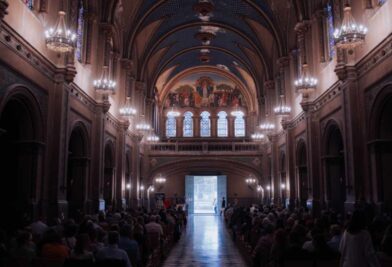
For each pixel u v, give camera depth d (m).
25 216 10.93
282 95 22.34
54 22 12.87
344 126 13.10
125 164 22.58
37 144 11.67
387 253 5.84
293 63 21.16
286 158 21.80
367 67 11.93
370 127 11.77
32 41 11.29
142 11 23.25
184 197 36.34
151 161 31.89
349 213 11.38
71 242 7.88
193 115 40.28
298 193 19.89
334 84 14.41
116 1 18.36
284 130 22.64
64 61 13.02
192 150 32.19
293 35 21.39
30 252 6.72
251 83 37.62
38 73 11.70
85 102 15.83
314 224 9.05
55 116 12.79
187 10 26.39
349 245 5.35
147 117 31.58
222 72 38.53
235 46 31.44
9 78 9.94
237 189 36.72
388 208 10.98
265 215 13.34
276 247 6.98
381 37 10.93
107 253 6.11
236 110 40.03
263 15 23.36
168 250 14.07
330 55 15.55
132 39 23.08
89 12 16.66
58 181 12.55
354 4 12.90
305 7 17.98
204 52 34.72
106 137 18.91
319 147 16.77
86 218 10.85
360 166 12.38
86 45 16.53
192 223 27.53
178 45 31.67
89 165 16.45
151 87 31.88
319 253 5.98
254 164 31.86
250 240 11.95
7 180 11.91
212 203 42.22
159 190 36.47
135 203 25.70
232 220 19.30
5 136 12.12
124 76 22.45
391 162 11.38
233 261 12.37
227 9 26.00
